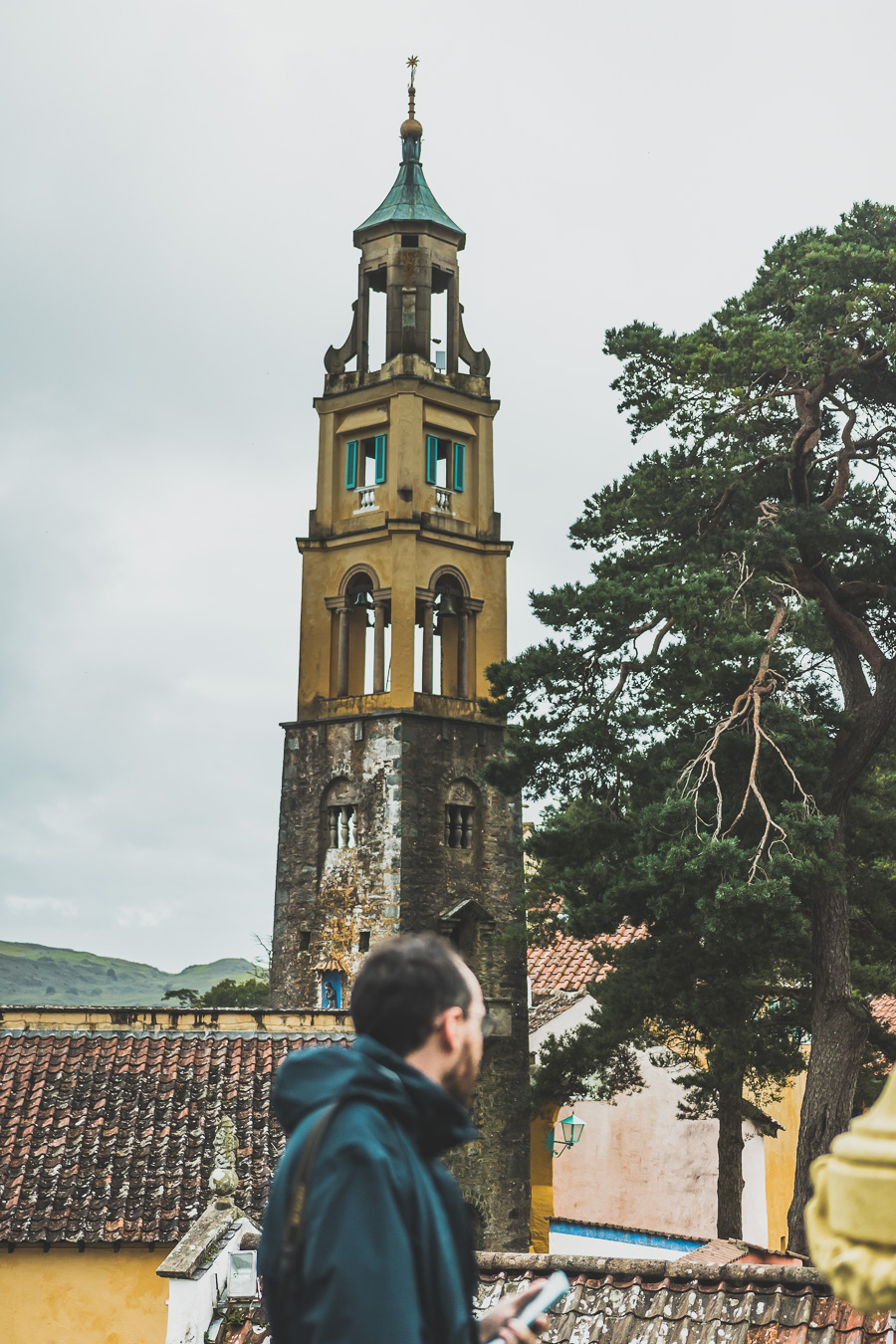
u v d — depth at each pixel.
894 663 31.83
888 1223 2.66
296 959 48.31
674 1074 39.38
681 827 29.47
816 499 34.25
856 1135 2.78
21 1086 28.39
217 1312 14.06
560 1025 44.88
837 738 31.95
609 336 34.06
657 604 30.61
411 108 53.88
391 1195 3.20
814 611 29.56
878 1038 31.42
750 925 28.28
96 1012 30.69
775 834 29.78
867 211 33.62
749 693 30.17
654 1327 11.94
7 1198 25.45
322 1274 3.08
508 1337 3.78
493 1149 44.50
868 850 33.62
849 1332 11.35
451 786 47.94
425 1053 3.69
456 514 51.09
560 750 32.97
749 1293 12.05
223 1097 28.58
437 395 50.62
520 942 42.03
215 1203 15.24
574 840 32.69
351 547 50.47
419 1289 3.23
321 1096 3.49
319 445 51.97
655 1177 39.34
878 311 30.73
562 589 33.47
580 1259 13.01
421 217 51.50
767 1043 31.86
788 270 32.59
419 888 46.50
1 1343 24.55
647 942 32.56
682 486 32.88
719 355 30.70
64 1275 24.75
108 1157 26.61
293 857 49.06
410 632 48.25
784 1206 39.72
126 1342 24.38
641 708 32.75
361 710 48.84
